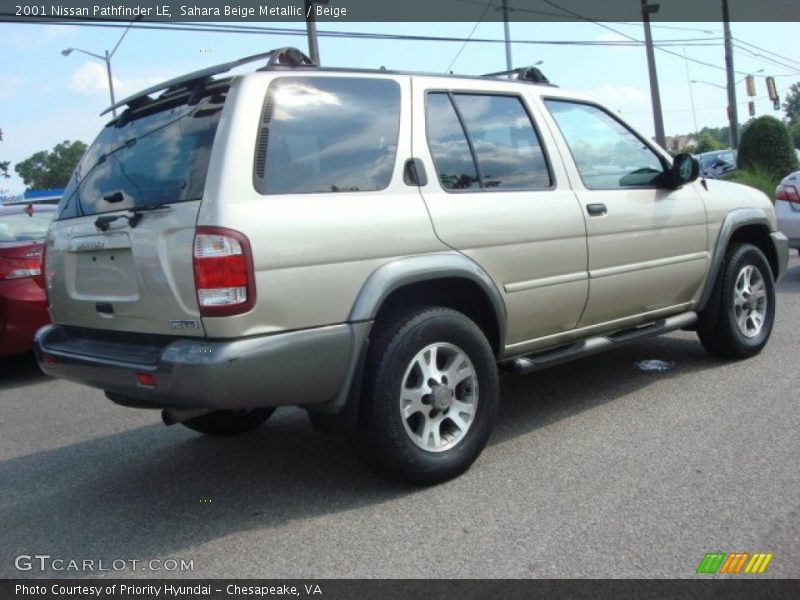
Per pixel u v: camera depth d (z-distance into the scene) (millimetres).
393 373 3688
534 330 4508
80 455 4992
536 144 4641
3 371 8102
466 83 4402
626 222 4926
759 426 4527
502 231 4191
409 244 3791
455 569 3084
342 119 3781
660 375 5789
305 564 3215
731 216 5777
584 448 4359
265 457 4633
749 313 6027
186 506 3955
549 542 3258
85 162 4312
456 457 3945
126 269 3686
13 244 7266
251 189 3377
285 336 3375
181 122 3711
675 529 3314
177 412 3746
